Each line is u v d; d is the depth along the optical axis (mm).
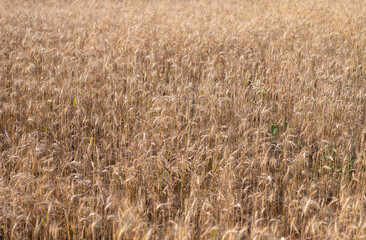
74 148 6074
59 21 13680
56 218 4539
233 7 20578
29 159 5355
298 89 7816
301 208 4625
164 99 6684
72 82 7941
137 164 5227
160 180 5105
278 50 10453
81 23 13398
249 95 7551
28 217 4094
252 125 6402
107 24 13523
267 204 4887
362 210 4309
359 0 21422
